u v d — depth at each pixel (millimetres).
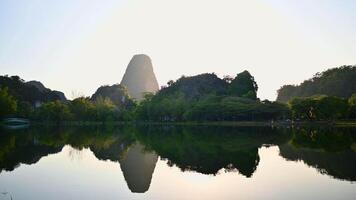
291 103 138125
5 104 124250
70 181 24547
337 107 121438
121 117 171000
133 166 31375
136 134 77562
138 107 181875
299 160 33344
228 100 160500
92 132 86812
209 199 19578
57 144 51531
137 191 21516
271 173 27156
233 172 27938
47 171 28594
